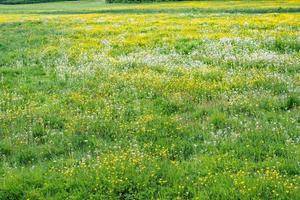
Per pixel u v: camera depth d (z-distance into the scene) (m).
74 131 12.43
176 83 16.50
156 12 64.44
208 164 9.77
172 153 10.73
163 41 27.19
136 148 10.84
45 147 11.44
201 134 11.80
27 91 17.38
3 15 67.81
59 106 14.92
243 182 8.68
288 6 60.16
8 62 23.78
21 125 13.14
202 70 18.70
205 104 14.29
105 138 12.02
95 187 9.04
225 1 83.12
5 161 10.88
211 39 27.00
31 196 8.90
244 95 14.84
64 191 8.99
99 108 14.21
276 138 11.11
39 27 39.81
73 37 31.47
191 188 8.83
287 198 8.23
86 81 17.97
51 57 24.45
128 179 9.27
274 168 9.46
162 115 13.48
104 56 23.30
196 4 78.69
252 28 31.77
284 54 21.75
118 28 34.91
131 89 16.36
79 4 112.75
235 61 20.36
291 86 15.53
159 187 9.02
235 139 11.15
